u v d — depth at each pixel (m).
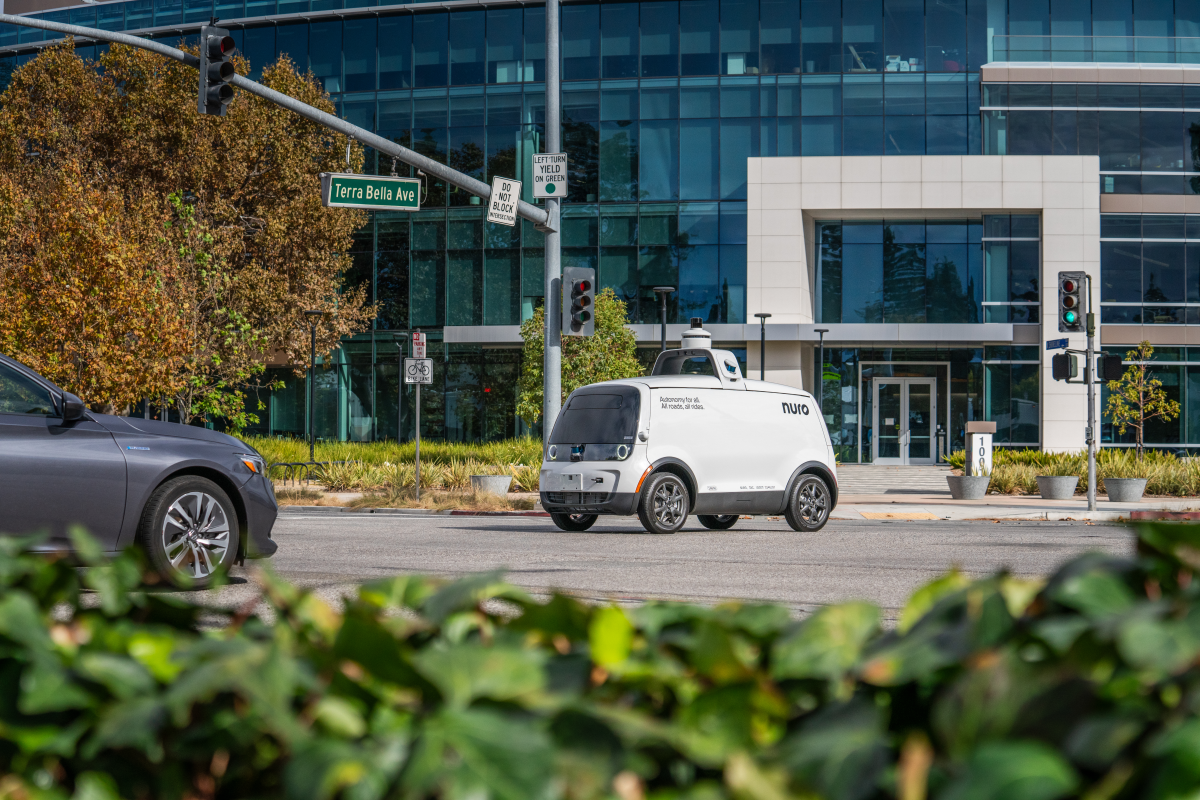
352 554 10.15
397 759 0.90
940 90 35.19
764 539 12.36
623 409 13.07
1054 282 34.53
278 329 31.98
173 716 0.97
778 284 35.06
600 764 0.88
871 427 35.41
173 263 23.95
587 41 36.59
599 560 9.76
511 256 36.88
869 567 9.21
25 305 20.22
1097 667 0.89
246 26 38.97
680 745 0.93
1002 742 0.80
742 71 35.81
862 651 1.10
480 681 0.98
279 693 0.97
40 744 1.05
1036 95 34.91
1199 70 34.56
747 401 13.70
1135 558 1.11
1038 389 34.91
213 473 7.41
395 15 37.94
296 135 34.06
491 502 19.16
